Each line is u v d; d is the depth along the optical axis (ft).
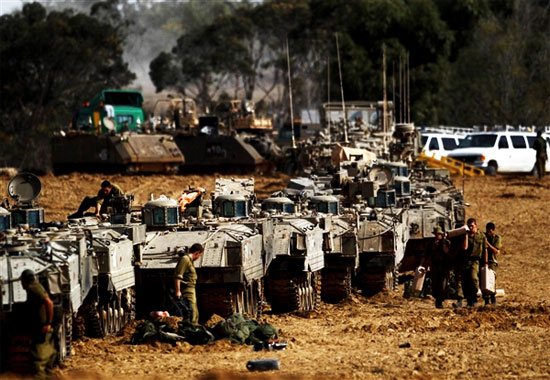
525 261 328.49
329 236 233.55
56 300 154.40
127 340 182.19
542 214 461.37
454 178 597.11
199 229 206.08
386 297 252.21
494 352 169.27
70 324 166.71
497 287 272.31
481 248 233.55
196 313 187.21
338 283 241.55
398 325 200.95
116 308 191.72
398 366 157.48
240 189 271.49
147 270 196.13
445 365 158.10
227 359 163.63
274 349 172.86
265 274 211.00
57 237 177.58
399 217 267.59
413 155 453.17
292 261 217.15
